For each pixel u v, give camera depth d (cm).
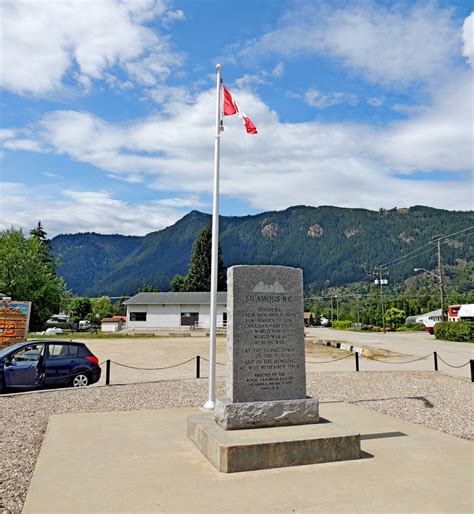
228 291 762
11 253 5519
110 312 11112
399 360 2478
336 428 697
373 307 11550
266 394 734
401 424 885
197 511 486
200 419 761
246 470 607
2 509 511
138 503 507
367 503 504
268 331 750
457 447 722
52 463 643
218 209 1027
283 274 773
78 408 1081
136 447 720
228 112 1078
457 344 3781
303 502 507
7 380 1314
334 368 2072
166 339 4294
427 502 506
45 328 6656
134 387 1395
